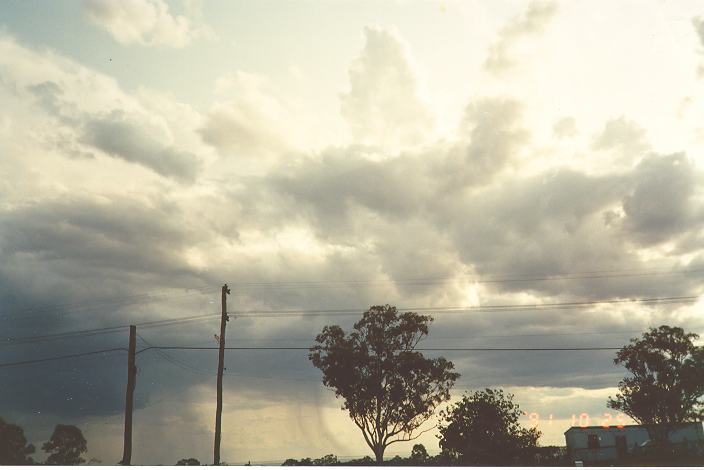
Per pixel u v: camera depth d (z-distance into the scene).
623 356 38.22
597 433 37.72
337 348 39.06
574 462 36.09
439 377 38.09
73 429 37.19
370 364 38.56
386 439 38.00
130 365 35.53
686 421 37.22
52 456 36.56
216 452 36.25
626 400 37.91
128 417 34.69
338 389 38.66
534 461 37.12
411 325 38.94
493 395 38.44
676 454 35.88
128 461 33.94
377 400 38.03
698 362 37.22
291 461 38.16
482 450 37.28
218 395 37.31
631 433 38.25
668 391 37.09
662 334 37.91
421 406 37.78
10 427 37.25
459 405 38.41
